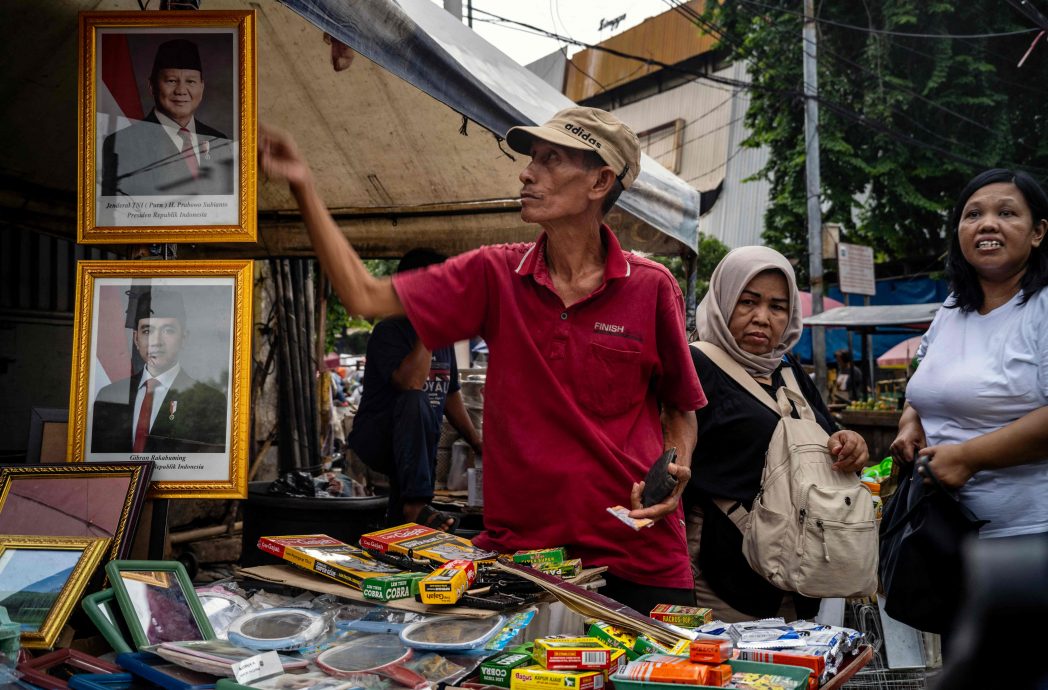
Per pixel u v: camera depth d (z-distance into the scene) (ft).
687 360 7.37
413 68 9.23
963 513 7.93
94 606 6.36
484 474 7.43
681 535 7.54
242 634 6.19
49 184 13.82
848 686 10.64
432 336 7.03
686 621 6.64
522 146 7.18
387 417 12.46
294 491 12.28
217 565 17.20
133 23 8.29
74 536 7.33
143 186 8.27
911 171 50.37
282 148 6.54
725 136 80.74
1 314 16.67
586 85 95.35
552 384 6.95
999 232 8.16
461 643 5.98
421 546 7.29
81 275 8.23
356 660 5.88
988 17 47.98
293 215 17.35
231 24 8.32
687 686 4.91
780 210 54.44
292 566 7.53
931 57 47.78
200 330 8.27
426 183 15.78
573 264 7.13
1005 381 8.03
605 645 5.72
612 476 7.01
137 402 8.15
